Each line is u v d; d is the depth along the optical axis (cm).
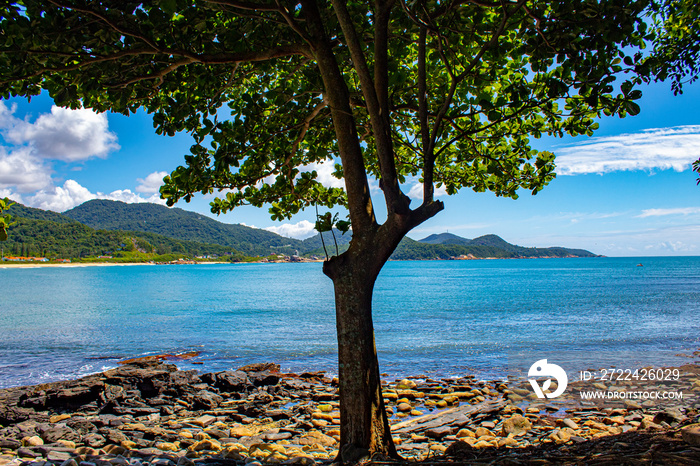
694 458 345
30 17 435
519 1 415
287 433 766
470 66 445
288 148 750
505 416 811
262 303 4184
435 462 418
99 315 3180
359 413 448
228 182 693
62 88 492
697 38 539
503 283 7062
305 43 527
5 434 747
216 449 660
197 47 509
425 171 466
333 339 2086
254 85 738
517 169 794
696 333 2133
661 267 14675
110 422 837
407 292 5300
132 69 504
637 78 453
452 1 453
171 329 2444
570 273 10788
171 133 590
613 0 400
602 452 425
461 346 1839
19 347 1873
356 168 480
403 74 586
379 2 463
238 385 1111
